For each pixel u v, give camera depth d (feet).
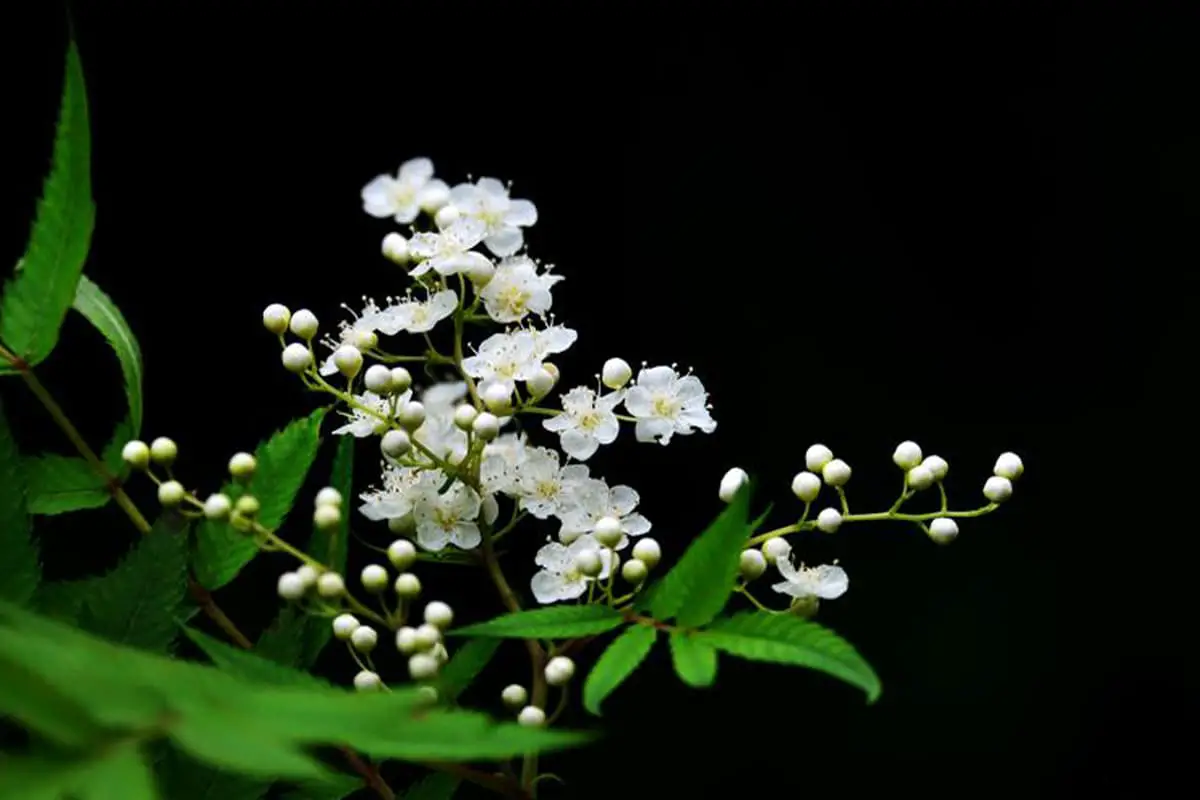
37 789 1.25
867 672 1.37
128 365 1.50
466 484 1.49
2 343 1.48
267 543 1.49
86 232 1.47
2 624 1.30
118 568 1.42
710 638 1.39
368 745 1.28
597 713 1.38
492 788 1.45
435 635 1.46
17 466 1.43
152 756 1.42
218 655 1.39
